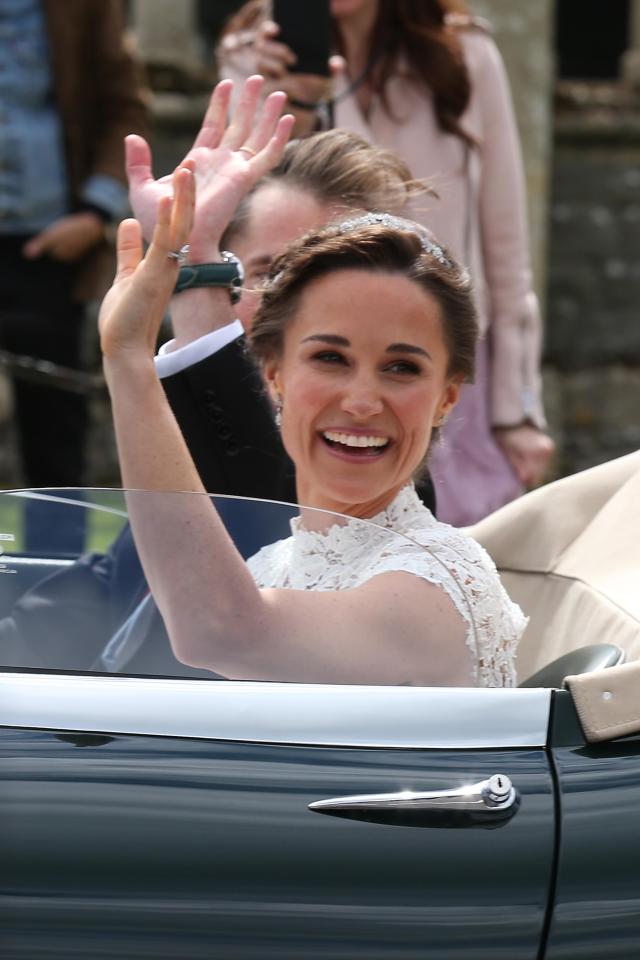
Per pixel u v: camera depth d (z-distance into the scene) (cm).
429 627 677
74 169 1806
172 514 665
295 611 664
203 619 654
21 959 586
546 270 3031
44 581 682
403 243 731
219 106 929
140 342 717
